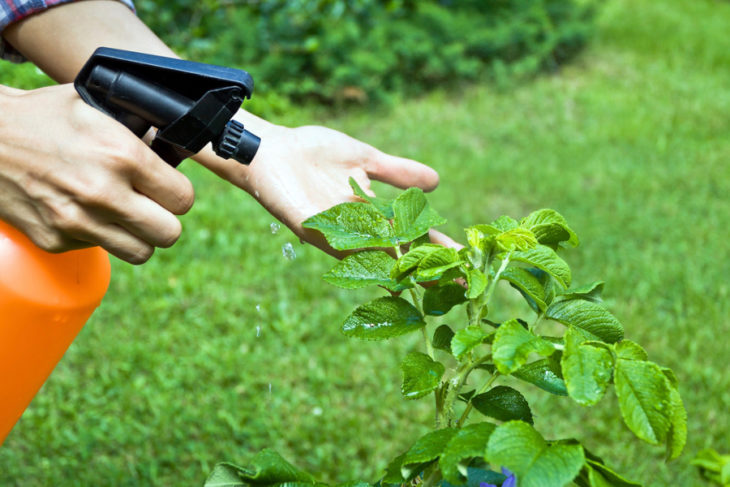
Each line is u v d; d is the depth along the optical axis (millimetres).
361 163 1380
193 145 966
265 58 5336
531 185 4355
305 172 1318
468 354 880
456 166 4574
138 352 2703
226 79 931
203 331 2889
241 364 2682
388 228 987
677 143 5039
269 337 2861
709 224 3938
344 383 2621
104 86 932
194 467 2250
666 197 4234
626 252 3615
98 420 2412
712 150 4949
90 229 926
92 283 1132
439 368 861
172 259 3375
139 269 3234
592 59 6762
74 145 889
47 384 2551
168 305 2998
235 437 2371
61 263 1071
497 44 6230
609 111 5637
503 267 878
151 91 938
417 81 6074
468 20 6375
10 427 1157
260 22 5465
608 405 2535
